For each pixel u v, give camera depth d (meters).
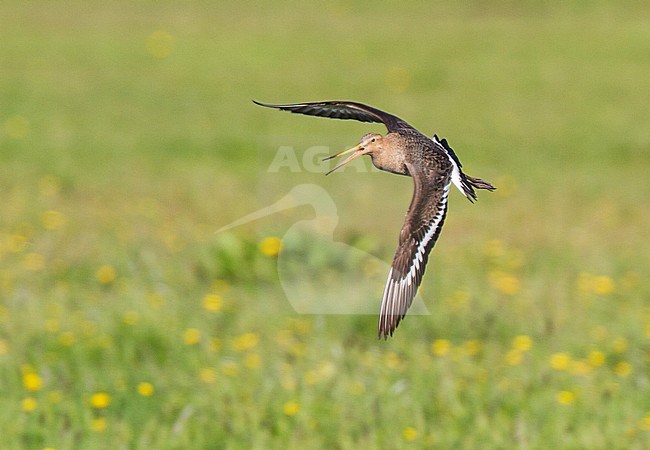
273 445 10.15
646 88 37.41
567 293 15.46
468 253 18.58
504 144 30.83
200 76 38.84
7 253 17.42
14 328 13.10
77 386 11.20
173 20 46.91
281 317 14.00
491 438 10.29
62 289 14.99
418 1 50.53
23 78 37.59
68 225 20.22
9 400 10.88
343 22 47.03
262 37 44.12
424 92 37.16
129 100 35.47
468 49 42.47
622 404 11.03
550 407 10.96
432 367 11.94
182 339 12.71
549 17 47.59
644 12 48.00
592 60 40.88
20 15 47.22
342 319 13.78
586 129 32.53
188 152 29.19
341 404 10.98
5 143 29.41
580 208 23.41
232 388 11.33
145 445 10.04
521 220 22.05
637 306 14.81
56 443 10.05
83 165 27.27
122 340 12.59
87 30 44.94
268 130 31.62
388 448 10.11
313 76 38.94
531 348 12.81
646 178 27.17
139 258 16.94
